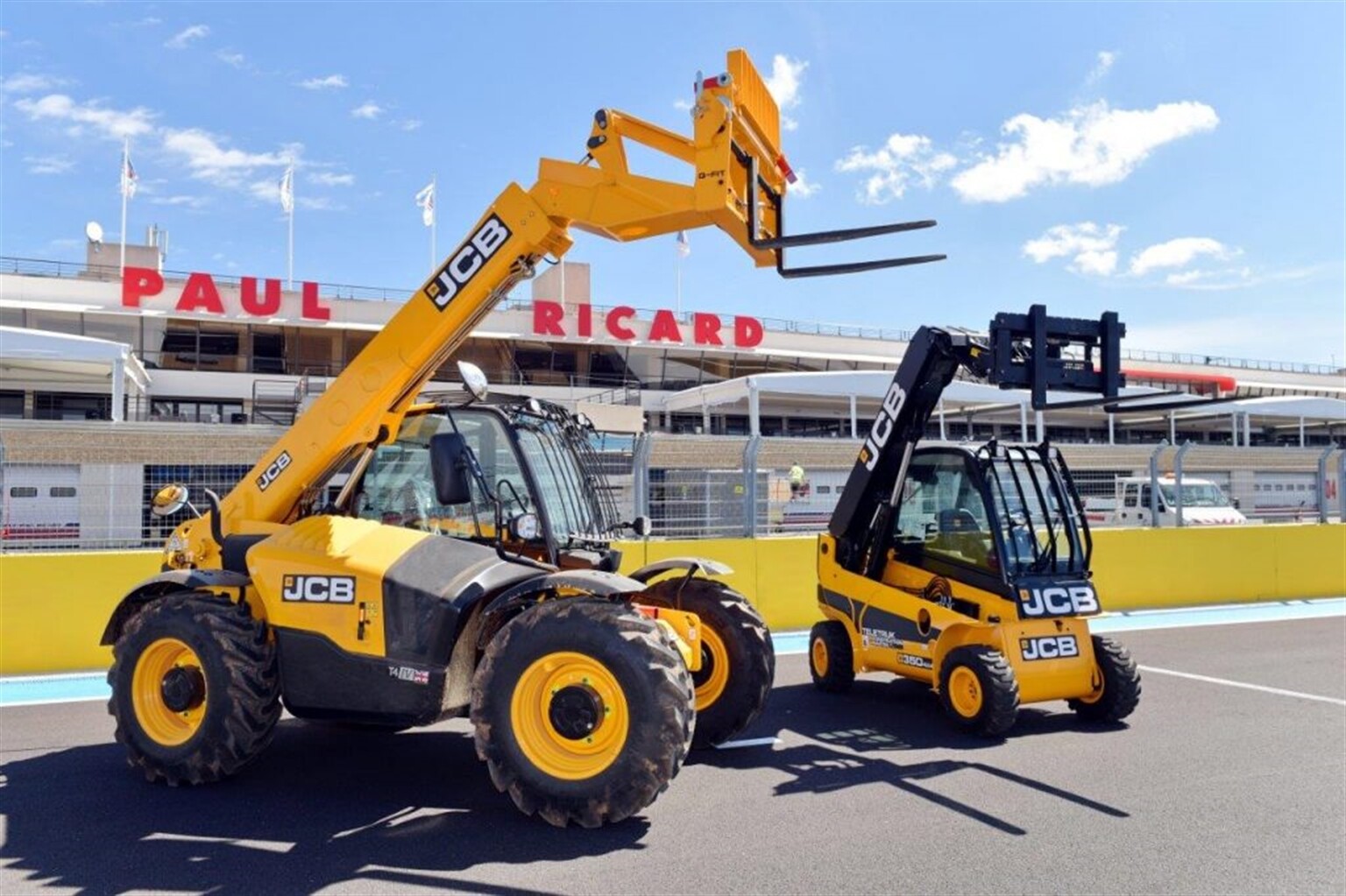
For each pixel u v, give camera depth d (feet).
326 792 17.04
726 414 116.78
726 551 35.70
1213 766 18.92
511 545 17.51
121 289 97.30
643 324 120.06
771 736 21.48
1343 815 16.03
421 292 18.10
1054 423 122.72
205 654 16.63
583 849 14.37
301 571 16.71
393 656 15.94
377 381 18.19
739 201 17.25
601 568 17.98
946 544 23.56
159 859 13.85
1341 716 23.13
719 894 12.75
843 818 15.88
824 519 39.24
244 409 99.91
